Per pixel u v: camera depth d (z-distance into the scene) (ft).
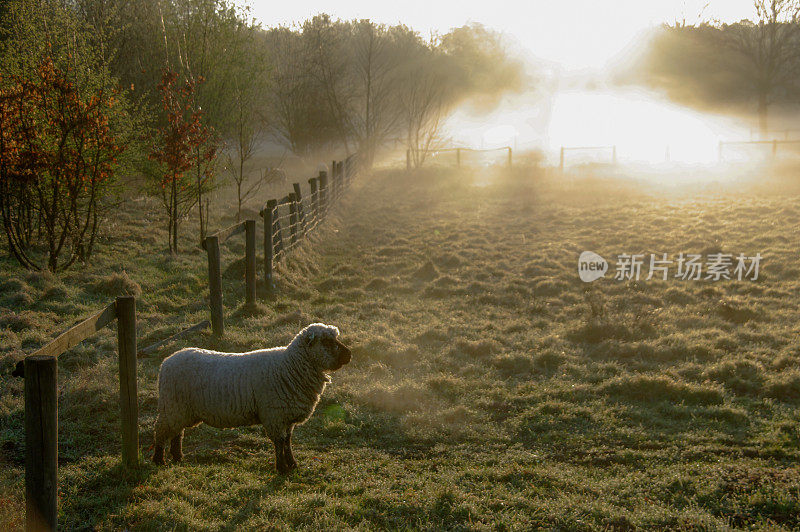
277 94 104.88
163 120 61.67
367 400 24.58
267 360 18.39
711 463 19.72
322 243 56.18
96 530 14.94
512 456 20.38
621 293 41.34
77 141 41.16
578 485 18.13
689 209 67.21
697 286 42.29
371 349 29.68
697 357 29.86
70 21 45.21
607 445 21.45
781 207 65.21
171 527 14.96
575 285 43.70
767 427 22.30
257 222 60.80
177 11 60.95
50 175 40.81
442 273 47.55
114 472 17.87
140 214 60.59
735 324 34.96
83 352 27.27
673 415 23.85
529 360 29.32
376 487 17.83
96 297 36.32
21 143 39.19
